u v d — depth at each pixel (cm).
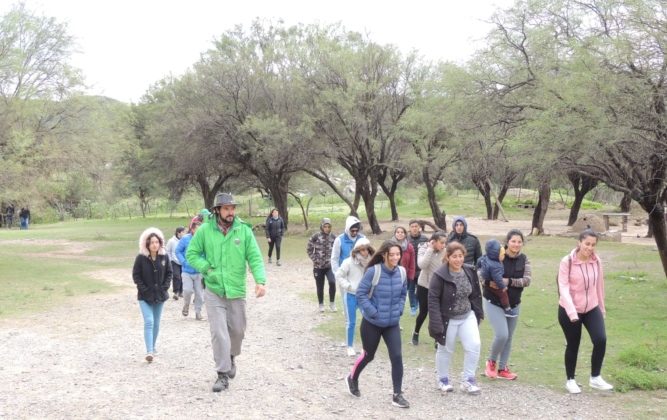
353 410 549
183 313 1024
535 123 1069
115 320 998
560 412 541
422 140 2319
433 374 671
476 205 5331
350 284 752
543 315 998
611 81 973
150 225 3984
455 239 837
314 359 743
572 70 1032
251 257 611
